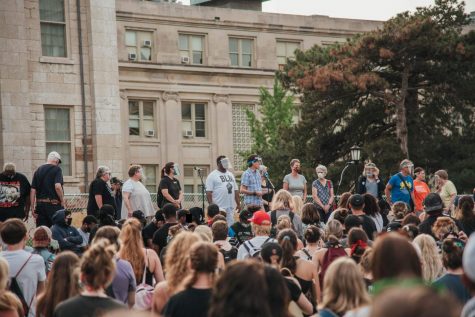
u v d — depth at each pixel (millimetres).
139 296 11539
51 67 43312
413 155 53875
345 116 54750
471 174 52812
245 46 70625
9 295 8648
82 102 44125
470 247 5082
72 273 9188
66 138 43844
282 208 18000
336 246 12602
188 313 7770
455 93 52156
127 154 65188
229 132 69562
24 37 42469
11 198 21672
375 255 6688
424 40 50625
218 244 13891
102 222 18000
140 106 66125
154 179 66625
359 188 24328
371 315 3209
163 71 66875
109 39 44750
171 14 67188
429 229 15758
